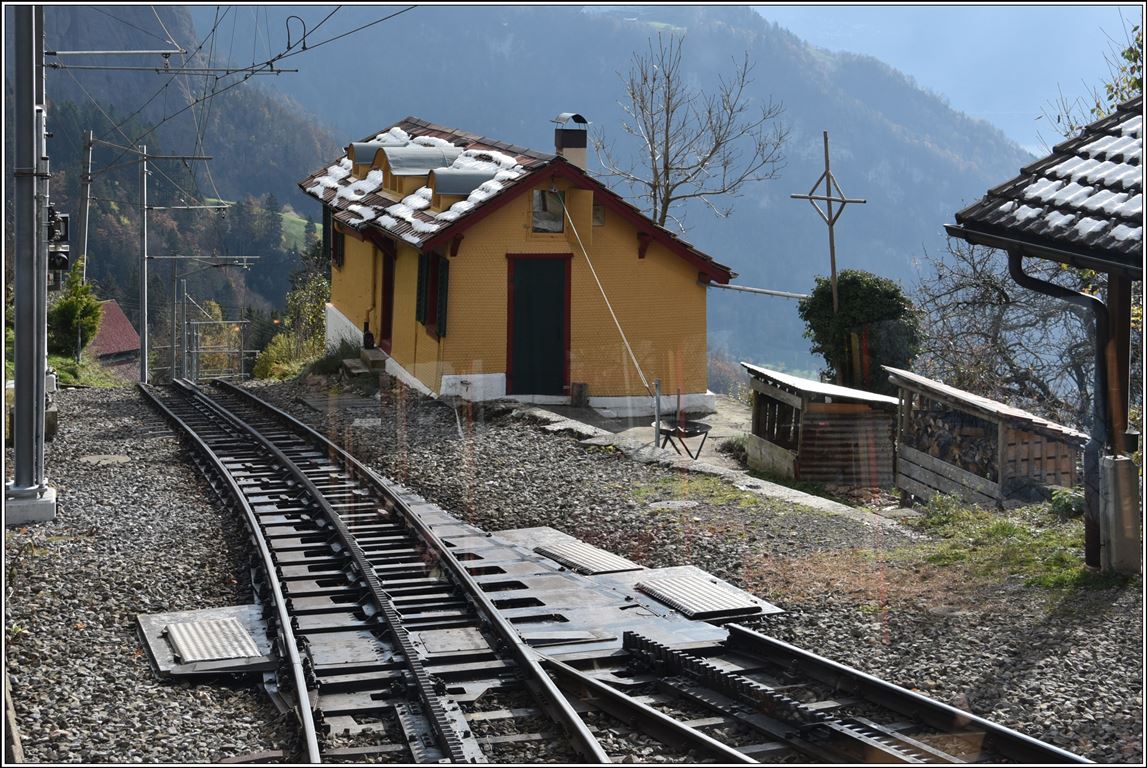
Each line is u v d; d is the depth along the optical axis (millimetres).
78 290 32156
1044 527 10094
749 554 9852
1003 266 16500
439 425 16891
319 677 6781
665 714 6273
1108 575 8461
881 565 9328
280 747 5820
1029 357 15383
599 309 19250
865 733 5824
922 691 6570
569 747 5781
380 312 23031
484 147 22750
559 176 18781
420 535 10180
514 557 9945
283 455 14195
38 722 6074
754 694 6211
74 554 9742
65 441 16219
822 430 13477
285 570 9141
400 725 6086
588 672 7023
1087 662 6906
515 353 19078
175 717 6234
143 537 10469
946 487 12078
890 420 13156
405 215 20469
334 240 27031
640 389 19141
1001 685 6602
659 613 8297
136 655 7324
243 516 10922
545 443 15461
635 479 13188
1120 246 7805
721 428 17750
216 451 15055
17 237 10789
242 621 7953
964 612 7984
